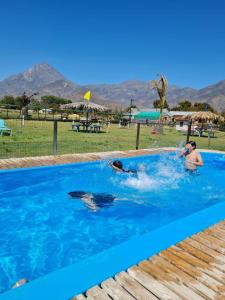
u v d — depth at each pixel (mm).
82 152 10062
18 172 6484
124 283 2373
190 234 3387
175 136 19953
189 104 77438
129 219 4879
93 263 2625
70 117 33156
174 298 2221
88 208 5250
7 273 3119
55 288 2246
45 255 3559
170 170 8078
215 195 6445
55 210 5094
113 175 7148
